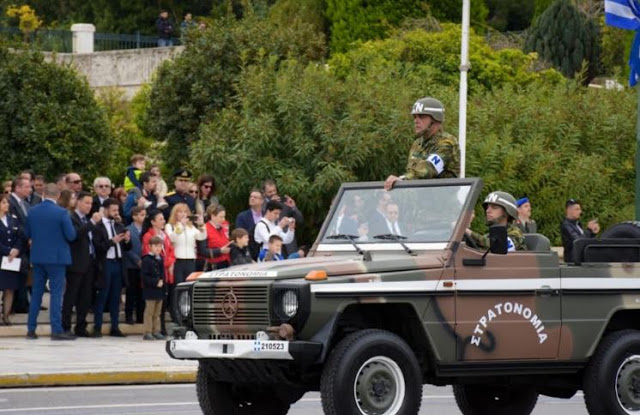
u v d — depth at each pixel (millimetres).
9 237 52719
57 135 81938
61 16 149000
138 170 61250
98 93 111375
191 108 91500
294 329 28422
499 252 30000
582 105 75000
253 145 64000
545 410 37875
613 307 32125
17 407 36281
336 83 66812
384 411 28766
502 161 68625
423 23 100812
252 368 29500
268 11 133750
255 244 54094
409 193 31734
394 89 67812
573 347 31516
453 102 71562
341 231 32250
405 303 29375
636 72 58594
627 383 32062
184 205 53969
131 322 55219
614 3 58219
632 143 75312
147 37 122750
